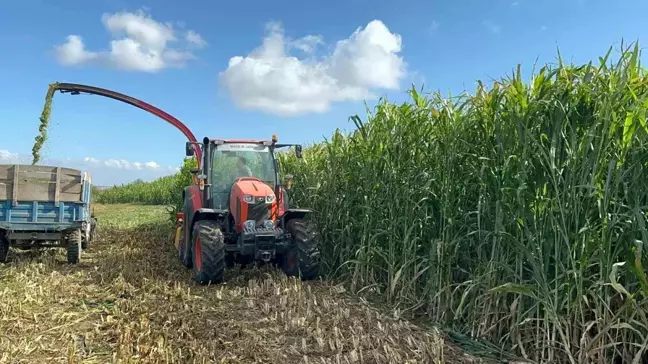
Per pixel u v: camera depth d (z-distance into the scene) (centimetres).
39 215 834
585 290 398
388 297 598
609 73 394
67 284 675
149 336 459
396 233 606
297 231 714
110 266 790
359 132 698
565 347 390
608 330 386
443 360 408
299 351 432
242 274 743
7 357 411
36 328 490
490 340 468
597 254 382
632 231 369
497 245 462
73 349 417
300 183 936
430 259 532
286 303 566
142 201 3478
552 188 414
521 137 421
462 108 507
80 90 1091
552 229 406
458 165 518
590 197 379
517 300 436
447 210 514
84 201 886
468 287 475
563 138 408
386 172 624
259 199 711
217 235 689
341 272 737
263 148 813
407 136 590
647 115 376
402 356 418
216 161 785
